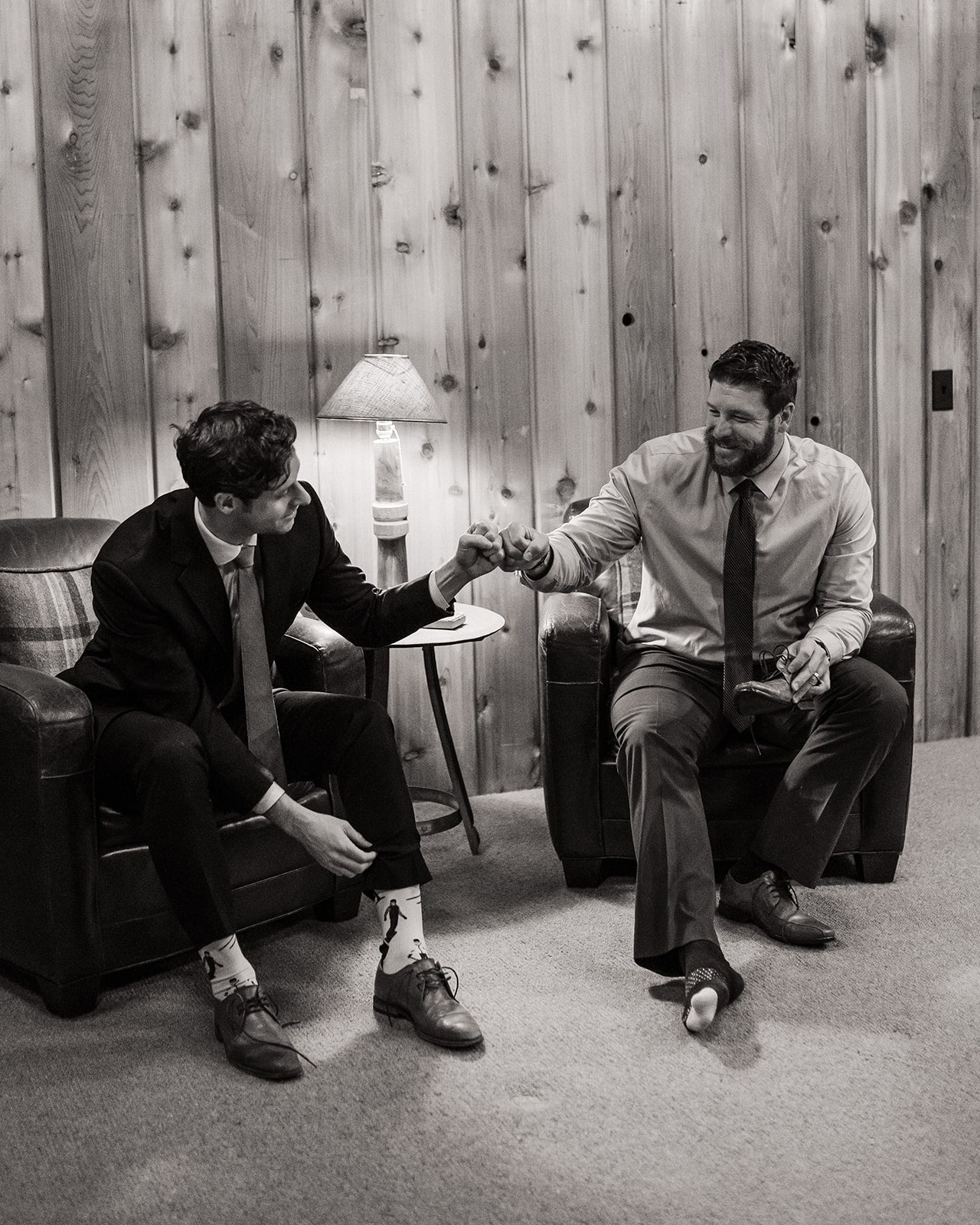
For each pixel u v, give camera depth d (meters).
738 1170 1.75
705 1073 2.01
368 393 2.88
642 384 3.39
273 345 3.08
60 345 2.93
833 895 2.68
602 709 2.71
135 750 2.06
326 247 3.09
